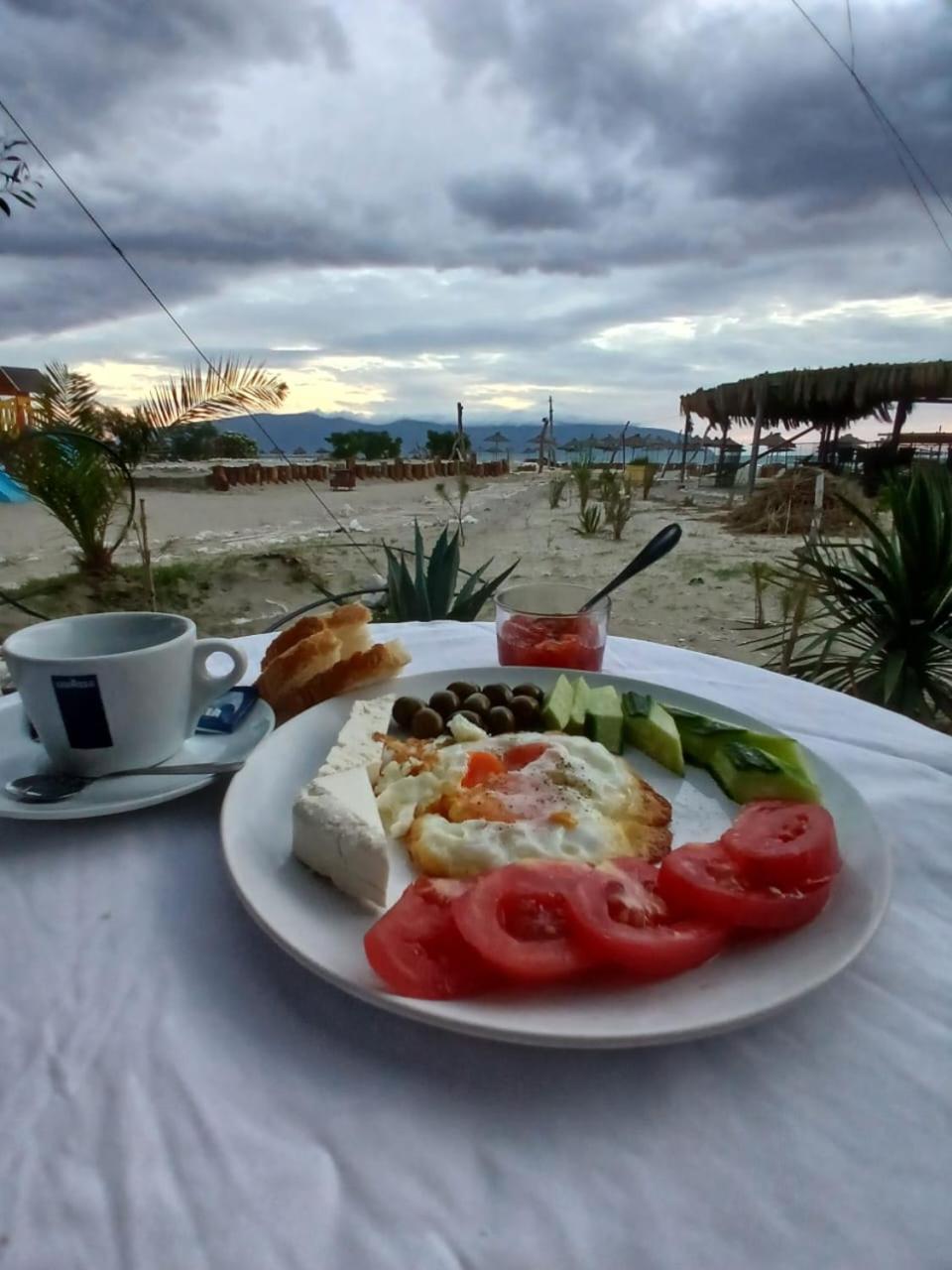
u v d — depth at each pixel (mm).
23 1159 582
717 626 6469
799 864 842
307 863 923
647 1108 642
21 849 1007
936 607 3613
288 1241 530
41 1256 518
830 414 19375
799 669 4223
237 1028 716
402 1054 693
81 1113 621
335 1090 653
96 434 5961
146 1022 719
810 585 4574
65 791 1082
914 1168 591
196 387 6059
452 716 1402
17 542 9047
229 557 7953
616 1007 709
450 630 2025
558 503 15547
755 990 731
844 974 799
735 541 11188
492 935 746
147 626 1235
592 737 1325
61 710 1093
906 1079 672
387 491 17875
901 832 1055
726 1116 636
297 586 7207
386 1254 524
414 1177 579
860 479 16812
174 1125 613
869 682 3717
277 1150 595
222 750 1256
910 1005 757
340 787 984
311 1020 729
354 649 1653
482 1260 522
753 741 1223
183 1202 554
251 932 851
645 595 7520
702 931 791
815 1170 589
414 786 1101
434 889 820
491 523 12430
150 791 1098
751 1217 553
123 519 10648
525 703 1430
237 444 25062
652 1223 547
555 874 828
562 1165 591
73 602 6164
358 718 1314
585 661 1681
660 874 866
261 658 1780
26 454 5691
